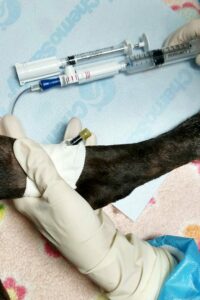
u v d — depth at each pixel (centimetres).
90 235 79
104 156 89
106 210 106
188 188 110
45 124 105
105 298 101
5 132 93
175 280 85
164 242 99
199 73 111
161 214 108
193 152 97
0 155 79
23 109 104
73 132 98
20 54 104
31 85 104
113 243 84
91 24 108
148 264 87
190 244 94
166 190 109
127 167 90
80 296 101
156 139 97
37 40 105
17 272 99
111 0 109
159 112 110
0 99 103
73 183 86
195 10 112
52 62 103
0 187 79
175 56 108
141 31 110
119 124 108
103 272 82
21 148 81
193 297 86
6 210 100
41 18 106
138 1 110
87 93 107
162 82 110
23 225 101
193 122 100
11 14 104
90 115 107
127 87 109
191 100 111
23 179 81
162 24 111
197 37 105
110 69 104
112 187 90
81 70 104
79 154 86
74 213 78
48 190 78
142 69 108
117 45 109
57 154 85
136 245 89
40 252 101
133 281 84
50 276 100
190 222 109
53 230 81
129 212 106
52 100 105
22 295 99
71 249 80
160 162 94
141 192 107
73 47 107
